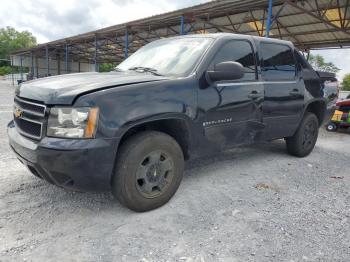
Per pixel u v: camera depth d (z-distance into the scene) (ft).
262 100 12.65
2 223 8.45
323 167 15.11
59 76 10.59
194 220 9.01
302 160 16.11
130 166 8.67
